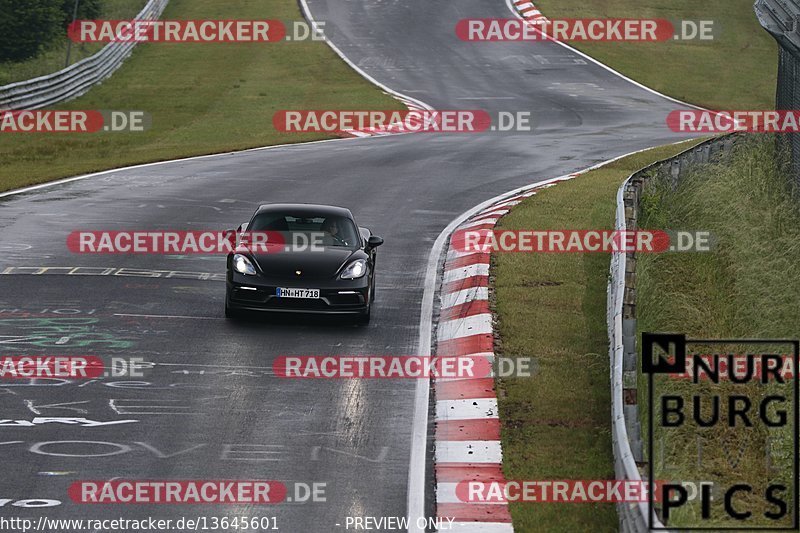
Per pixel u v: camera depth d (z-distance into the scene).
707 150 92.38
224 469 35.41
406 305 57.78
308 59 197.12
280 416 40.66
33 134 131.00
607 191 90.25
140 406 41.00
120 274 62.19
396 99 162.88
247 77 181.12
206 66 191.12
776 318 59.84
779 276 64.06
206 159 111.19
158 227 75.44
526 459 36.75
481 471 35.69
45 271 62.09
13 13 176.50
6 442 36.56
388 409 41.78
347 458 36.72
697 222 74.56
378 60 198.12
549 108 162.00
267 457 36.56
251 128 138.38
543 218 78.69
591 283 61.38
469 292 59.31
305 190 92.38
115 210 81.25
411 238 74.56
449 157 115.44
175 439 37.84
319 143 126.56
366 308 52.66
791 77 84.75
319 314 52.00
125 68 189.38
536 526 31.41
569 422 40.31
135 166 105.38
